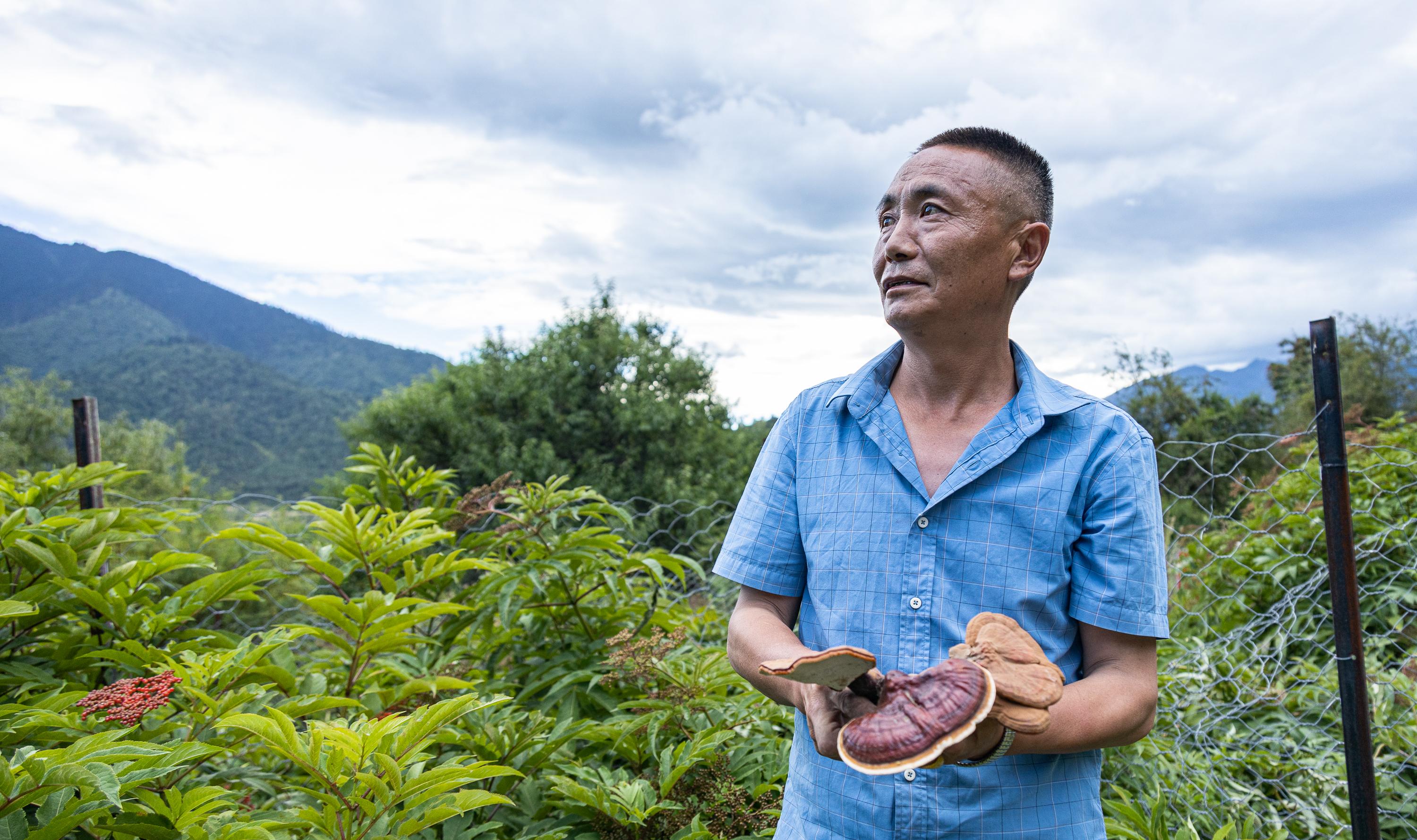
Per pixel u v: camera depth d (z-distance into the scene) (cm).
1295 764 279
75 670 201
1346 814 260
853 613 124
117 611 200
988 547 118
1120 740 110
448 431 1986
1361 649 193
